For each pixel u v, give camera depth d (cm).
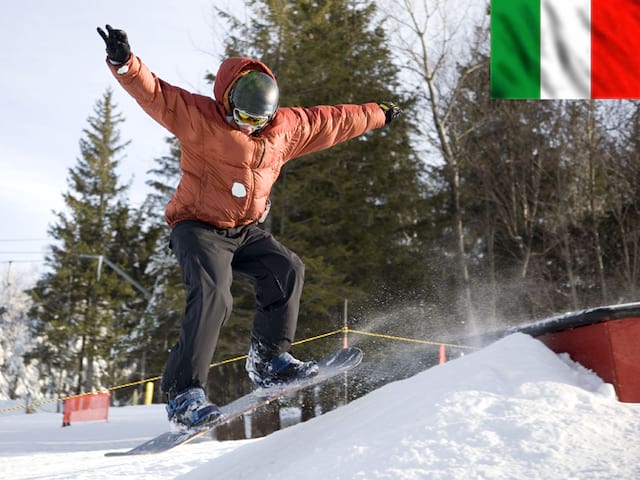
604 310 261
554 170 2189
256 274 346
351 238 1800
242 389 1773
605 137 2158
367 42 2005
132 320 3244
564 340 280
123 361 3167
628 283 2095
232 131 318
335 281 1608
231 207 329
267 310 347
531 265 2211
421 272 1883
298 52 1769
